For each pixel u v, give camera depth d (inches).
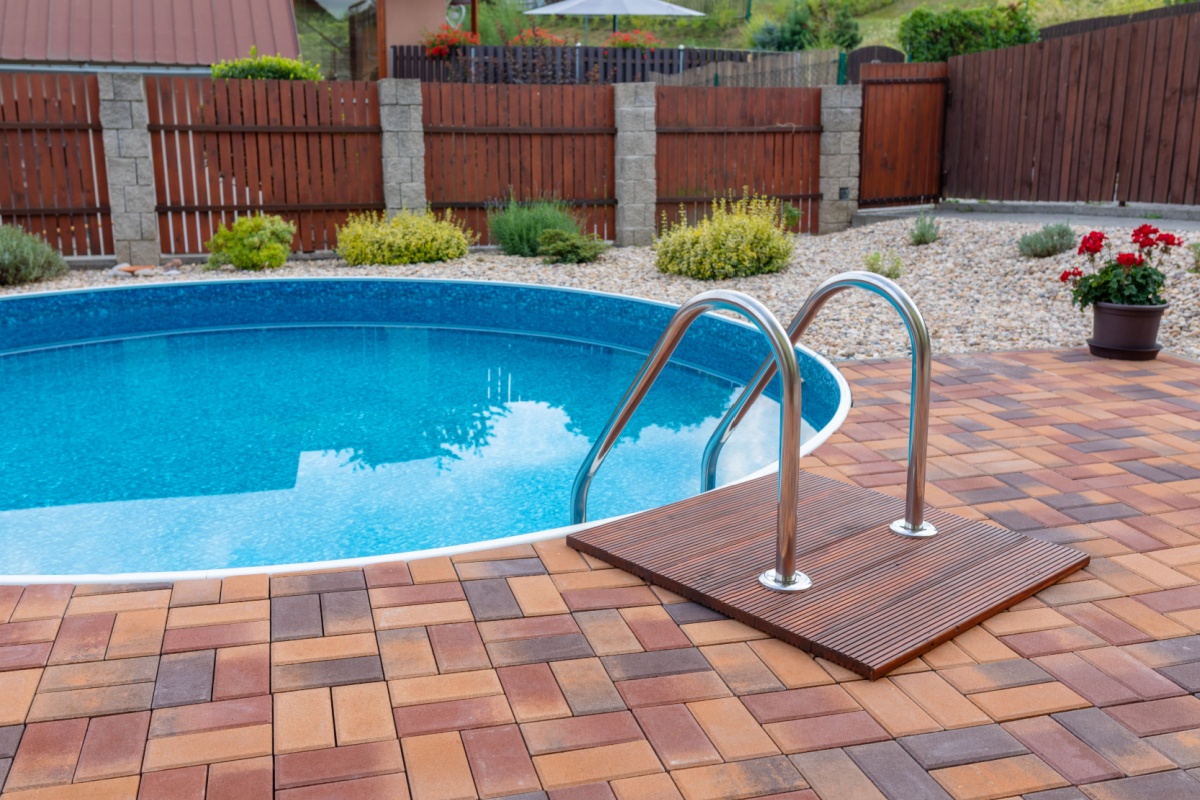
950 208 550.3
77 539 170.2
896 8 1581.0
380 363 327.6
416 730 93.3
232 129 476.4
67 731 92.0
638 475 204.4
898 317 318.7
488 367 321.4
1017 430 195.8
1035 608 120.3
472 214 522.3
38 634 109.8
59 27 685.3
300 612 116.6
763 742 92.3
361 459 218.2
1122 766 88.9
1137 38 440.5
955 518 145.2
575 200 531.2
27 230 463.5
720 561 129.5
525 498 191.3
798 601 117.8
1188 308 294.8
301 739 91.5
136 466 213.5
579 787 85.5
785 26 1222.3
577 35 1561.3
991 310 323.6
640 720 95.7
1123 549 138.6
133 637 109.7
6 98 448.1
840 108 546.9
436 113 501.4
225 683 100.7
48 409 265.0
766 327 114.6
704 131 536.4
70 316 381.1
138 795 83.3
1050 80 491.5
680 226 474.0
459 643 110.0
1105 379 237.1
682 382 299.9
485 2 1067.3
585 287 406.6
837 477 169.5
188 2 735.1
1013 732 94.2
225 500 191.2
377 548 166.1
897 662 105.0
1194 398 218.7
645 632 113.3
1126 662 107.4
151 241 470.0
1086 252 267.7
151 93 465.4
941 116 571.5
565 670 104.7
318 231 502.3
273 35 725.9
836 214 560.1
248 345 362.3
